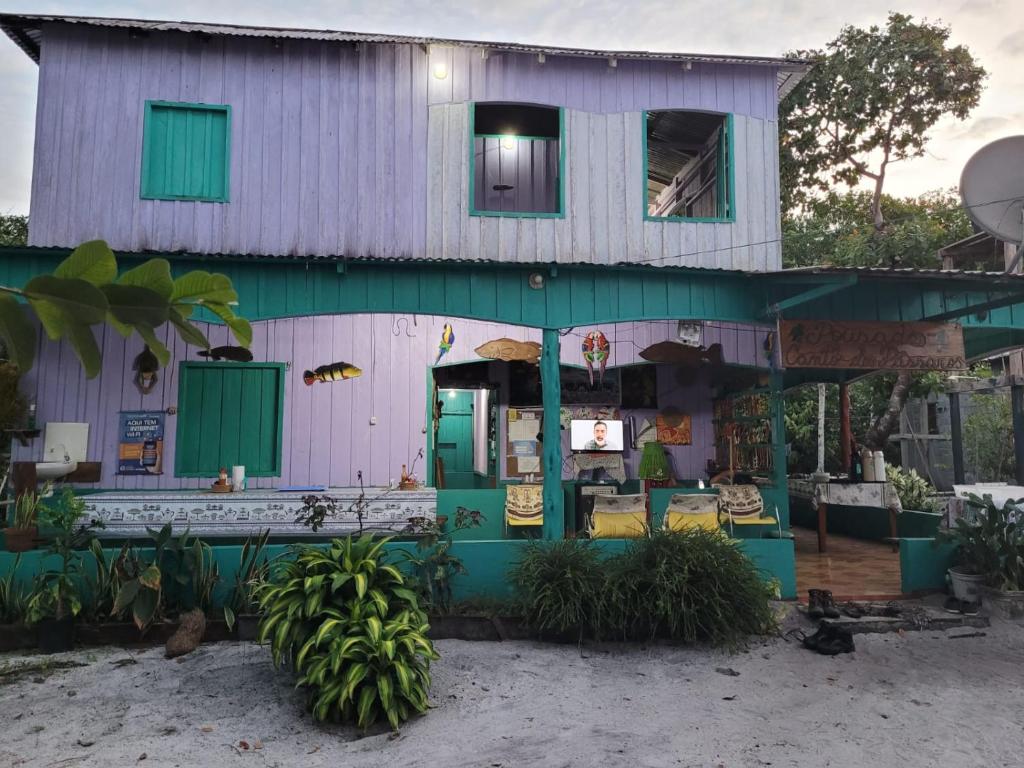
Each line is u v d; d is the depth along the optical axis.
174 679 5.69
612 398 11.42
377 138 9.16
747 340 10.75
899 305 8.59
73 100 8.70
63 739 4.65
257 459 9.64
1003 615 7.34
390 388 10.10
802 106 16.66
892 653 6.54
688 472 11.41
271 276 7.45
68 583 6.39
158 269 2.08
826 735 4.82
